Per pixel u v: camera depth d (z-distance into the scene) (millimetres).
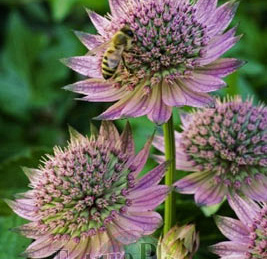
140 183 295
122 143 301
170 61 298
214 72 297
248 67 396
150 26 299
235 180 313
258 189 312
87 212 292
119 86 298
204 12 305
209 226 325
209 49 300
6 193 349
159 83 298
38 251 290
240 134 314
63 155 297
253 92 394
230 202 304
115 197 292
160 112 292
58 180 292
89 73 302
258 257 292
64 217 292
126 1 304
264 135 315
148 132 372
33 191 296
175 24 299
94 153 296
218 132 316
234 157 312
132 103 296
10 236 330
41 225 292
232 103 322
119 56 292
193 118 323
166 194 291
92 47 305
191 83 296
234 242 295
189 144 319
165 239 292
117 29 301
